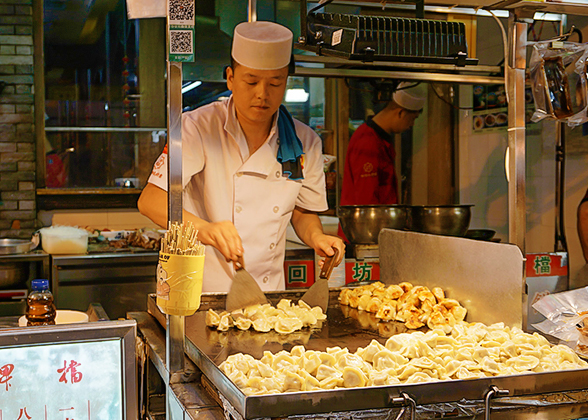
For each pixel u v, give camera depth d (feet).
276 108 7.98
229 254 6.31
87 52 15.26
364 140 14.76
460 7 6.98
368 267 10.75
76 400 3.90
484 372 4.39
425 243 7.06
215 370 4.15
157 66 15.71
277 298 7.34
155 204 8.18
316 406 3.59
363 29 6.17
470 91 14.88
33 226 14.96
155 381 5.36
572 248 12.27
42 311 5.24
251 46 7.43
